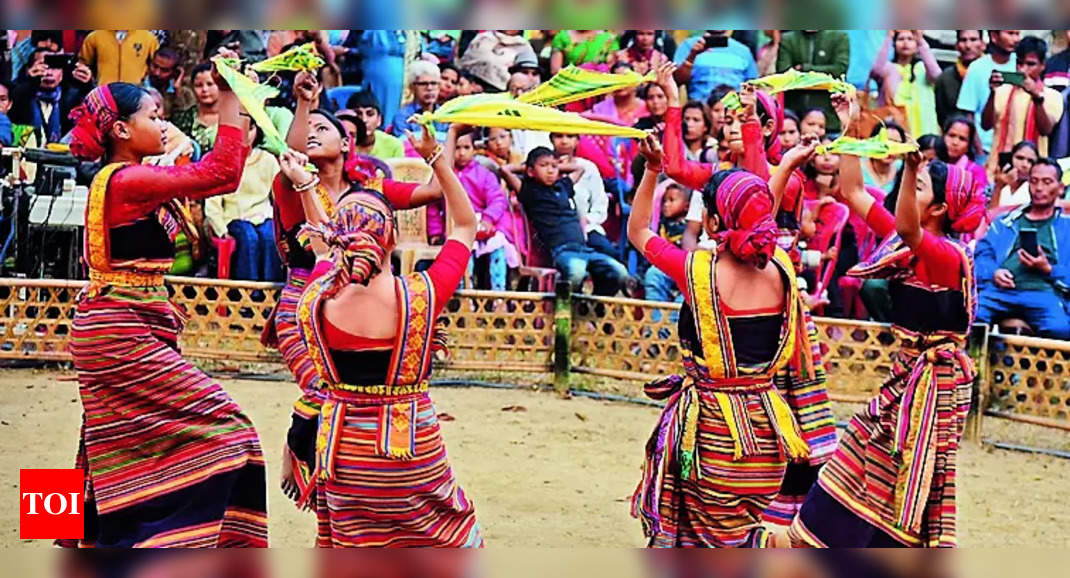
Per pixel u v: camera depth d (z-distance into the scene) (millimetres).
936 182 5590
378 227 4891
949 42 13031
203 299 11359
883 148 5566
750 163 6637
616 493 8125
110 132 5539
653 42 12812
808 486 6508
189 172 5406
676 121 6551
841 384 10625
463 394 11133
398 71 12672
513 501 7828
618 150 12633
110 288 5414
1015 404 9898
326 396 5289
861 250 11820
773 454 5395
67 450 8602
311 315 4910
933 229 5656
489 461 8812
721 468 5348
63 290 11414
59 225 12094
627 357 11000
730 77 12586
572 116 5160
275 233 6836
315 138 6645
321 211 5359
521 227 12328
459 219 5180
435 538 5117
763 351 5379
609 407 10797
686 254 5465
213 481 5445
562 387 11156
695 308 5355
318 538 5277
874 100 12797
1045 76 12867
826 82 6438
